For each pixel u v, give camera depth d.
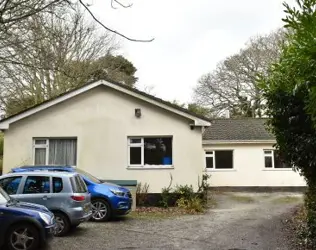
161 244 9.88
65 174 11.24
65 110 18.61
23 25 5.97
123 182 16.95
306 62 5.54
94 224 12.99
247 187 25.92
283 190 25.78
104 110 18.53
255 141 25.97
